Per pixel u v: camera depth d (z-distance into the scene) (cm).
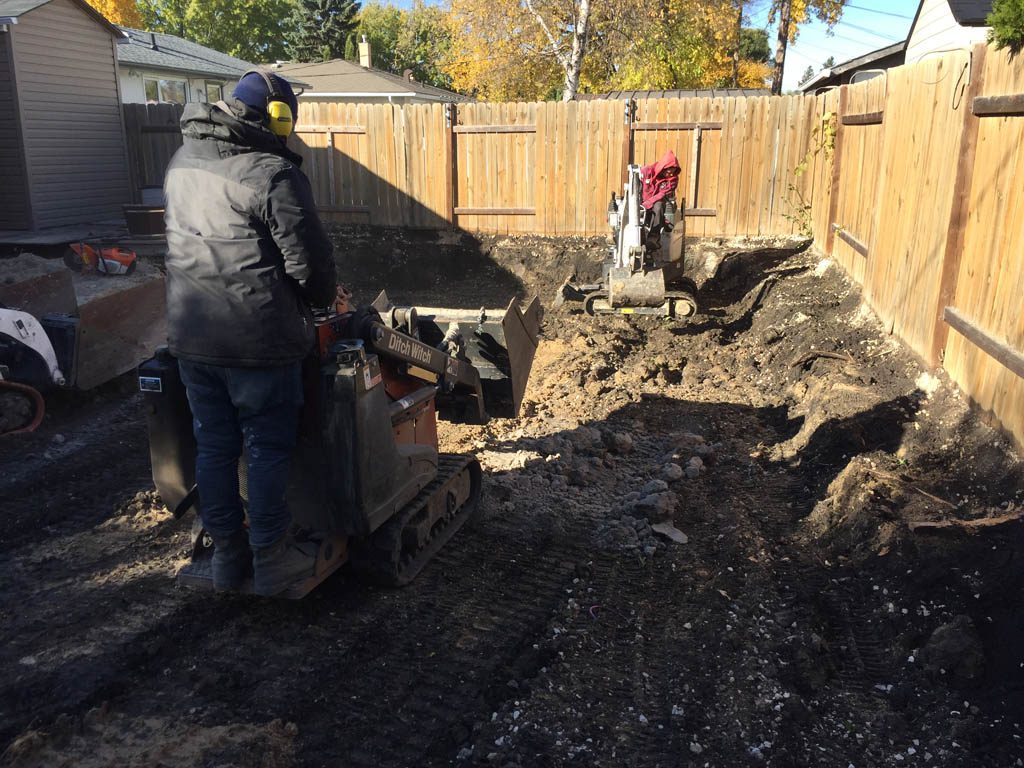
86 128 1568
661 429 701
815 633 381
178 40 2838
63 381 678
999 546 385
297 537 379
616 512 529
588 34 2591
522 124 1394
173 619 395
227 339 312
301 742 312
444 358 448
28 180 1441
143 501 538
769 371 847
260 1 5819
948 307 571
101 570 446
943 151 602
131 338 757
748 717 324
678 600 422
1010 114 483
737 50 3491
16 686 343
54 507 527
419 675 354
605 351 934
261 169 305
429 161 1443
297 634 384
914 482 478
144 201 1419
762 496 550
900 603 390
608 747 311
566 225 1423
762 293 1127
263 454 333
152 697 337
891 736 313
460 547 477
